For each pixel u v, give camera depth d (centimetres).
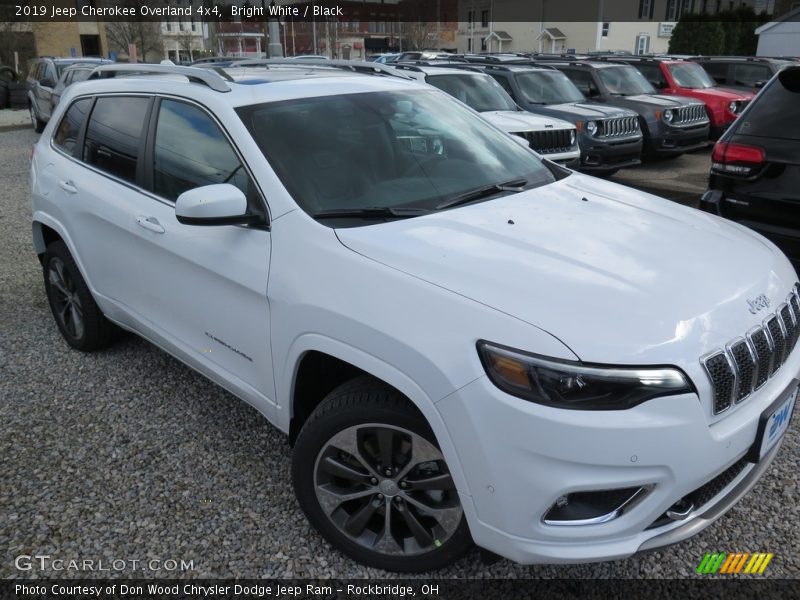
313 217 263
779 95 414
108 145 370
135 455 325
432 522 240
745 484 234
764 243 288
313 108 313
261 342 271
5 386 393
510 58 1473
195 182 307
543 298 214
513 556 211
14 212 832
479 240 252
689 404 199
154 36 3909
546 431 194
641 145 1024
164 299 329
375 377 237
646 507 203
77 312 428
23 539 270
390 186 292
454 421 206
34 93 1633
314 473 252
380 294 226
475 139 351
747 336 221
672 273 236
